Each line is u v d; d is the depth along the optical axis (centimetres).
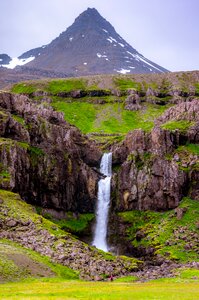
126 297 6981
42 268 10388
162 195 16825
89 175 18175
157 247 14350
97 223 17475
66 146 17688
